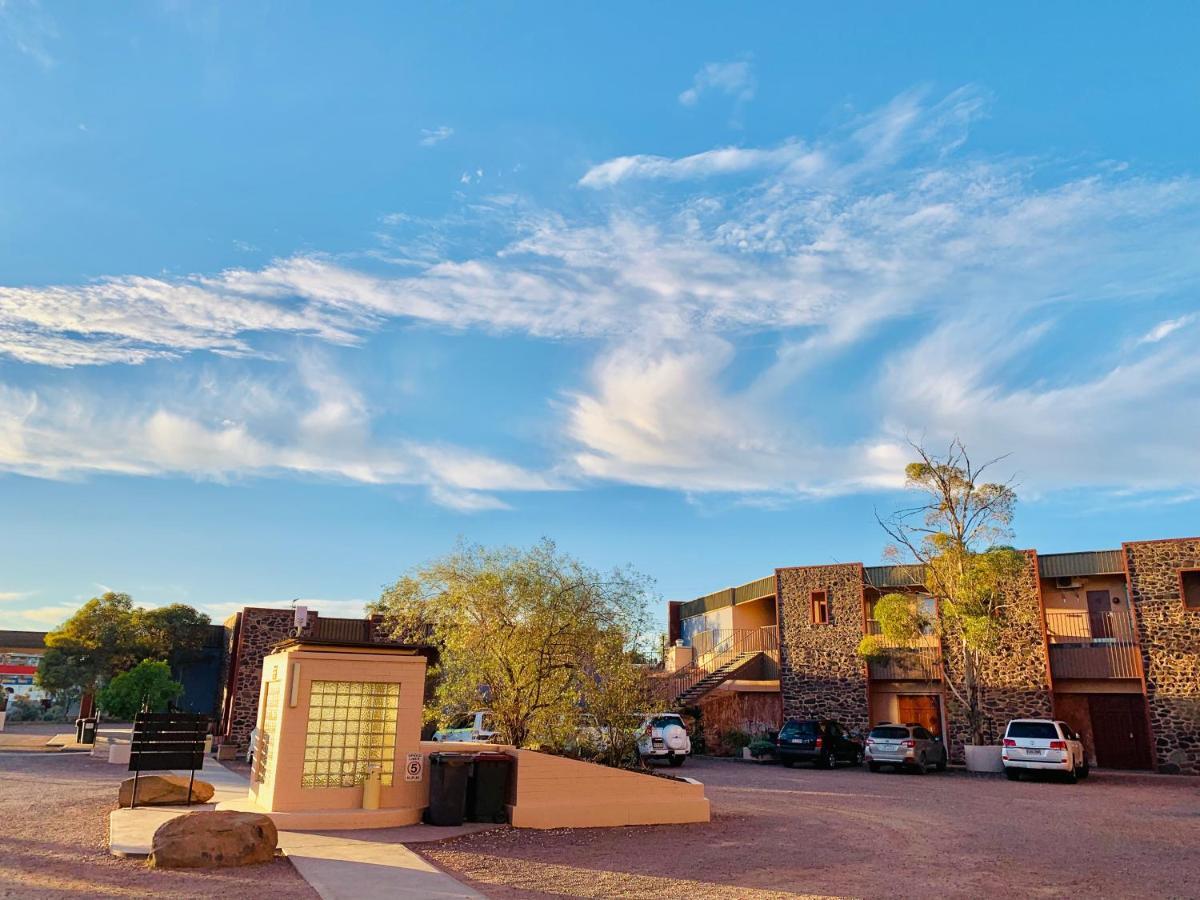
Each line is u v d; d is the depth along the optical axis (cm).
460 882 882
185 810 1282
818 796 1802
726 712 3328
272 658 1336
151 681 2814
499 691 1537
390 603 1705
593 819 1295
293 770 1195
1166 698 2598
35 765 2017
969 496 2694
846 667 3131
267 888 816
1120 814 1543
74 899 743
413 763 1270
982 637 2583
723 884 909
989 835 1272
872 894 870
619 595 1598
